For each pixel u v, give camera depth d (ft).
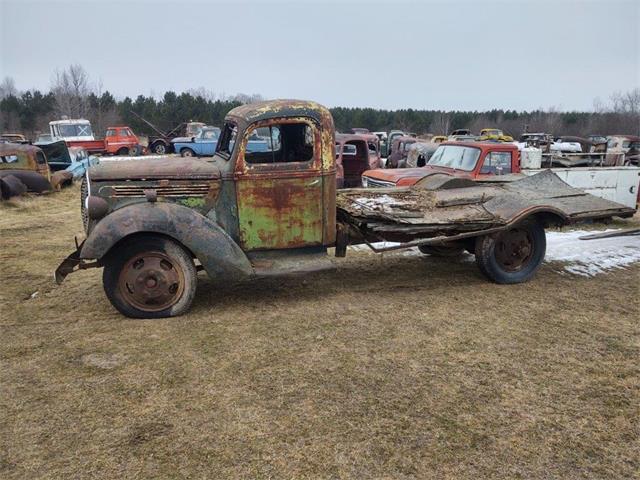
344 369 12.76
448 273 21.30
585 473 9.19
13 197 40.42
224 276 15.88
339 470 9.11
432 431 10.28
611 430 10.48
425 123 232.32
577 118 217.15
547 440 10.10
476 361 13.30
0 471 9.03
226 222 16.56
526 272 20.01
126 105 186.09
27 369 12.64
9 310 16.69
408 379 12.32
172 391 11.66
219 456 9.46
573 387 12.12
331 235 17.47
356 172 45.78
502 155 31.40
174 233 15.37
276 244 16.97
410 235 18.83
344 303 17.44
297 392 11.66
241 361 13.10
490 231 18.71
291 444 9.82
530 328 15.51
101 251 14.85
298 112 16.46
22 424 10.40
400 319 16.05
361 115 229.66
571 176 34.40
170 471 9.05
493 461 9.43
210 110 189.47
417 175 30.04
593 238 28.07
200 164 16.60
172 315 16.02
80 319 15.92
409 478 8.94
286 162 16.99
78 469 9.09
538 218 19.86
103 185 15.79
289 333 14.85
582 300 18.03
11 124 188.85
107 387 11.82
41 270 21.44
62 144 57.57
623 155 42.27
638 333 15.25
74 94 167.63
